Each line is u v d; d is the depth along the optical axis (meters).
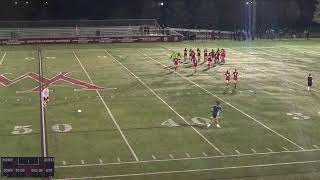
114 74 48.81
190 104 36.81
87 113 34.16
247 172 23.67
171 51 66.50
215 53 57.19
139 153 26.11
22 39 73.06
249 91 41.50
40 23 85.94
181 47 71.31
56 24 87.31
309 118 33.22
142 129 30.50
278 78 47.31
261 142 28.03
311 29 99.25
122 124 31.55
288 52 66.62
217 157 25.59
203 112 34.50
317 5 106.44
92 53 64.31
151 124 31.56
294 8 103.06
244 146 27.31
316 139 28.66
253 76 48.22
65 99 38.22
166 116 33.47
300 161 25.16
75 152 26.16
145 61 57.34
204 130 30.33
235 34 84.69
